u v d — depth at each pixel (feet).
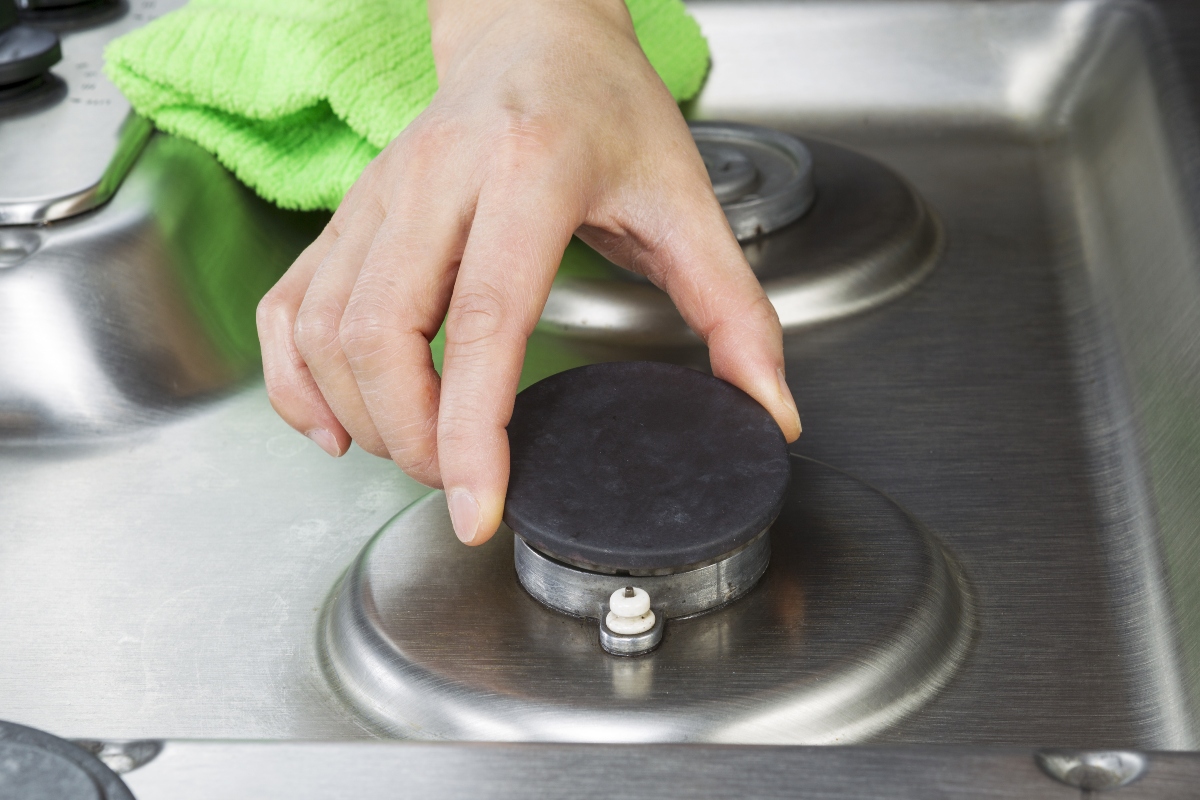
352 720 1.07
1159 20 2.28
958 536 1.31
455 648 1.09
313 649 1.17
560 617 1.11
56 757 0.70
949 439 1.49
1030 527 1.32
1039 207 2.09
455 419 1.05
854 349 1.68
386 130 1.78
